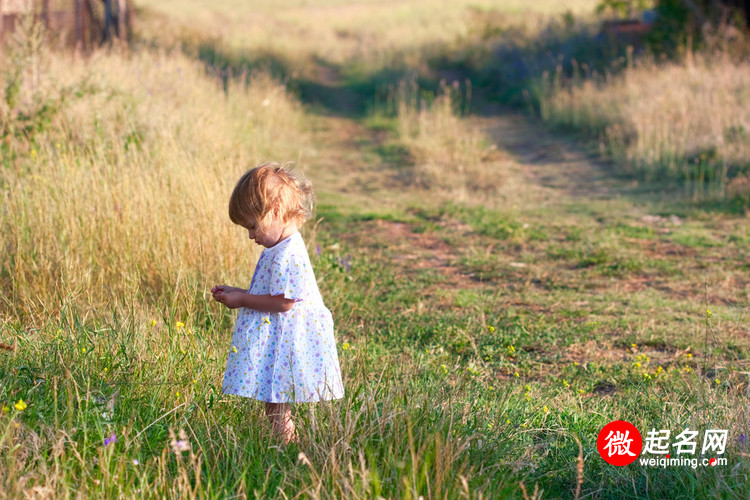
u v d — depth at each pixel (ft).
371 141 50.11
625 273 23.21
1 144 23.62
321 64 84.99
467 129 53.57
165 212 19.24
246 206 10.47
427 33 102.42
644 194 35.01
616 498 10.23
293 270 10.32
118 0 58.54
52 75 30.76
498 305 20.33
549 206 33.37
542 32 77.00
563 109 53.16
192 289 16.74
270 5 148.77
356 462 9.24
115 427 9.68
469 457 9.83
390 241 27.32
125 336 12.91
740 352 16.46
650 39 61.16
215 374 12.21
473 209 32.30
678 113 42.52
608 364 15.96
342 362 13.37
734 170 35.96
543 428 11.91
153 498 8.52
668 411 12.54
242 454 9.57
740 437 10.48
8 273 16.81
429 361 15.51
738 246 26.05
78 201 18.75
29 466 8.55
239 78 53.72
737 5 60.59
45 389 10.57
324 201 33.37
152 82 37.52
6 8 45.16
